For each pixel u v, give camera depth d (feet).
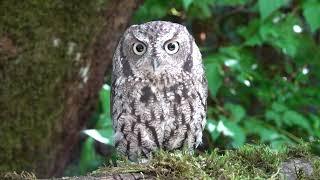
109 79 15.89
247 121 14.19
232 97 16.17
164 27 10.39
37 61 12.76
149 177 7.68
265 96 15.44
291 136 14.06
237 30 16.48
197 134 10.77
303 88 15.83
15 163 13.35
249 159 8.64
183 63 10.41
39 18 12.44
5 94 12.82
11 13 12.21
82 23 12.89
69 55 13.02
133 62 10.39
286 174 8.34
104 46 13.50
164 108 10.34
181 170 7.75
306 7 14.06
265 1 13.11
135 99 10.33
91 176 7.64
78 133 14.42
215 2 15.52
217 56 14.21
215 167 8.05
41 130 13.37
